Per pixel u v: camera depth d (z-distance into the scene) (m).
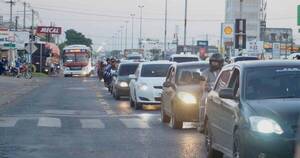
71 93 50.22
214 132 16.38
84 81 79.31
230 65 16.64
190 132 22.88
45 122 26.09
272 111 13.00
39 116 28.88
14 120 26.81
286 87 14.48
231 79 15.76
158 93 33.41
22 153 17.73
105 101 40.81
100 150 18.39
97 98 44.03
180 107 23.36
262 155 12.68
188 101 23.28
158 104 34.06
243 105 13.84
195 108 23.19
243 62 15.68
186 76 24.97
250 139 12.89
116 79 43.03
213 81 21.14
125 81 41.84
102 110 33.12
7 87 58.50
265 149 12.62
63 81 78.75
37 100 41.00
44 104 37.12
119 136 21.72
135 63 44.38
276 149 12.56
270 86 14.52
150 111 32.62
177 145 19.44
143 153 17.81
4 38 101.19
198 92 23.47
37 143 19.78
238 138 13.62
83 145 19.44
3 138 20.88
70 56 104.69
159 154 17.61
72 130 23.42
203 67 25.55
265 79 14.73
